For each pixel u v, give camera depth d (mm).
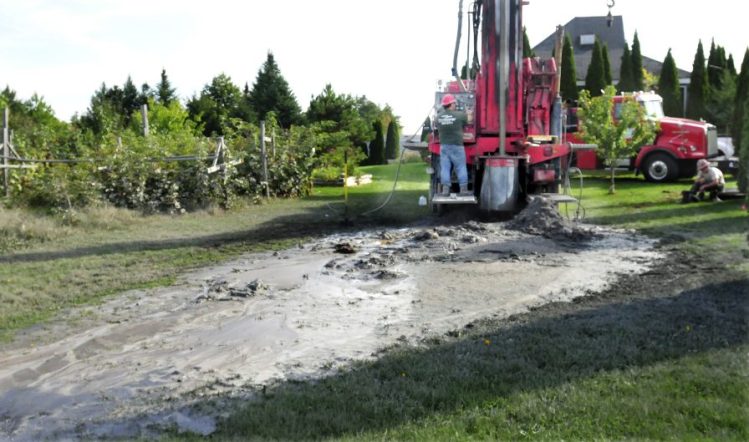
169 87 44188
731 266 7559
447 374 4453
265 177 17438
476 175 12477
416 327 5715
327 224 12672
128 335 5824
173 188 14594
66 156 17531
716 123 23875
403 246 9758
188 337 5699
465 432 3658
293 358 5059
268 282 7676
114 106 40500
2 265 8867
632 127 16234
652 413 3762
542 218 10648
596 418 3732
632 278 7219
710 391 4008
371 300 6699
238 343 5480
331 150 23391
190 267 8758
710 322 5328
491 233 10359
